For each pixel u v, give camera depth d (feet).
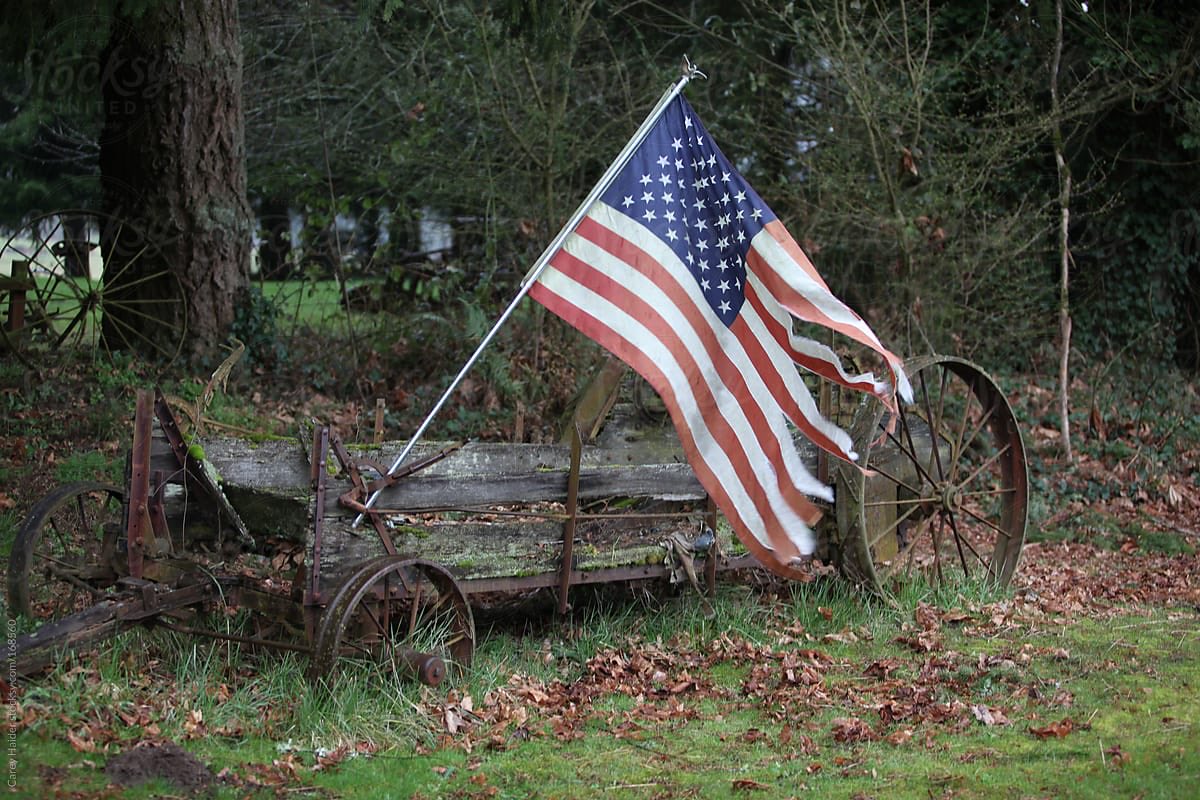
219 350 36.58
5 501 24.61
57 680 16.43
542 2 34.37
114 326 36.27
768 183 44.29
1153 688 19.27
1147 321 44.78
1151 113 43.98
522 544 19.79
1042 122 38.42
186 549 19.76
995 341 42.09
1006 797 14.84
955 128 41.24
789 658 20.36
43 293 35.42
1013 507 26.08
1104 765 15.87
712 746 16.81
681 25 46.19
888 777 15.57
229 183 37.22
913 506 25.27
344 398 36.37
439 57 43.29
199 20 36.35
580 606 22.70
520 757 16.20
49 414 30.17
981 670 20.08
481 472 20.94
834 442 19.83
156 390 18.88
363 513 17.87
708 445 19.11
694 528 21.93
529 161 40.60
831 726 17.56
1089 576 27.55
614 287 19.24
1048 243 44.42
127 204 36.55
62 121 46.24
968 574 25.79
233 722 16.31
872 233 41.63
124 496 18.93
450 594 18.63
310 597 17.15
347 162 45.91
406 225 44.21
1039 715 18.07
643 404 23.90
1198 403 42.19
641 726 17.52
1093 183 44.68
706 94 44.50
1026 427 37.99
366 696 17.26
